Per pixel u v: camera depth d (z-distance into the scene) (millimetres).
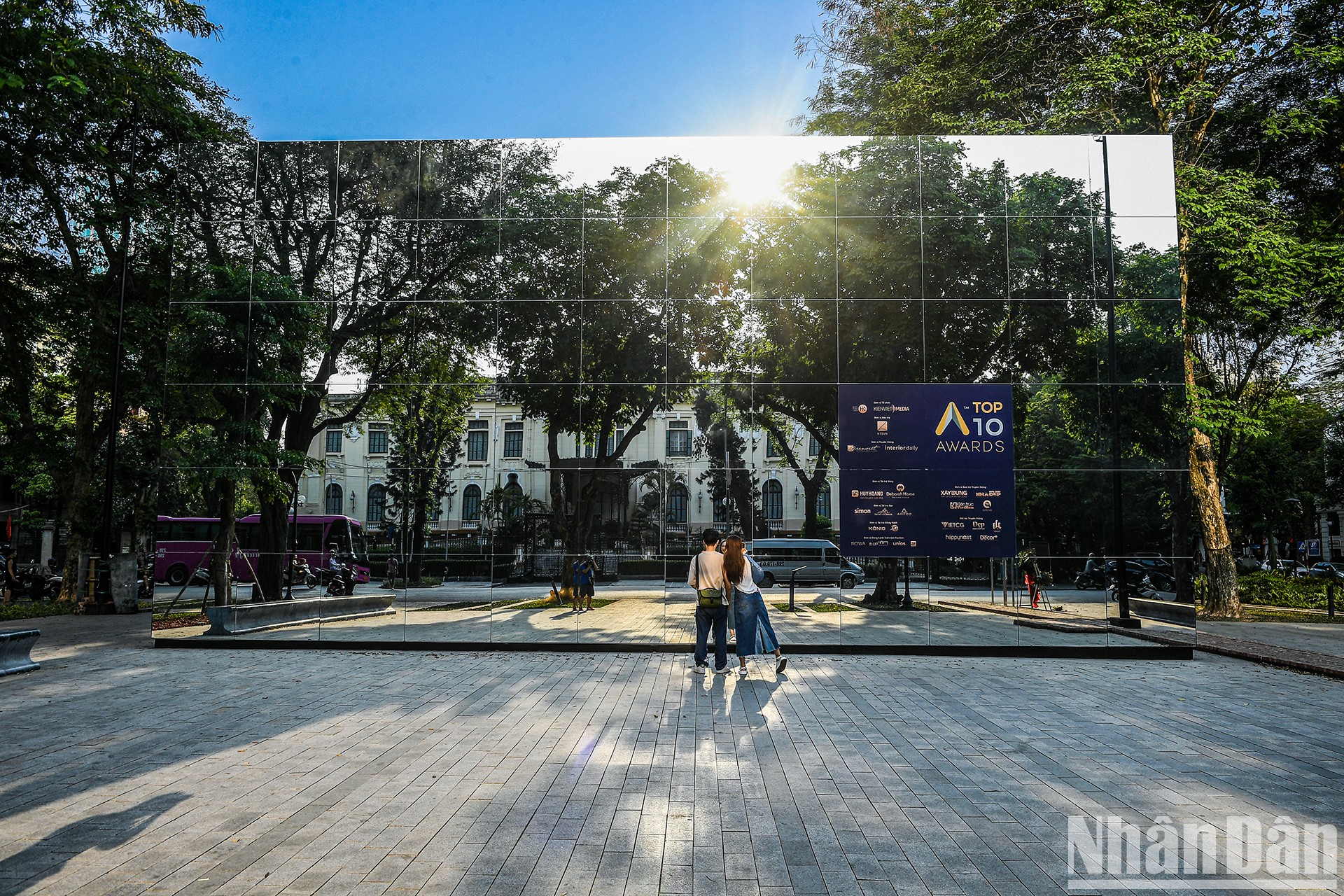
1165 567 12266
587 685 9453
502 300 13125
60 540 41125
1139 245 12711
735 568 10312
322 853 4281
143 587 27281
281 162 13391
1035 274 12750
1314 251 18438
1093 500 12461
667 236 13102
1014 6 19391
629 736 6934
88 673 10227
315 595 12805
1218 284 18953
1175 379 12547
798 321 12891
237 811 4969
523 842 4457
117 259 20375
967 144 12945
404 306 13164
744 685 9516
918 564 12453
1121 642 12180
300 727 7262
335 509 12930
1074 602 12289
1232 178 18719
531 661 11391
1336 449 33188
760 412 12805
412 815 4902
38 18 15469
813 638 12398
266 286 13203
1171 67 18750
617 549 12672
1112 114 18406
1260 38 19594
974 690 9344
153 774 5742
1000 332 12711
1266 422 29266
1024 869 4117
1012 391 12633
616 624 12531
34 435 21109
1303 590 25266
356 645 12695
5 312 20125
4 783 5523
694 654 12211
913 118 21359
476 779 5660
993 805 5145
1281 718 7867
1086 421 12555
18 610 19000
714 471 12742
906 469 12602
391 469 12984
